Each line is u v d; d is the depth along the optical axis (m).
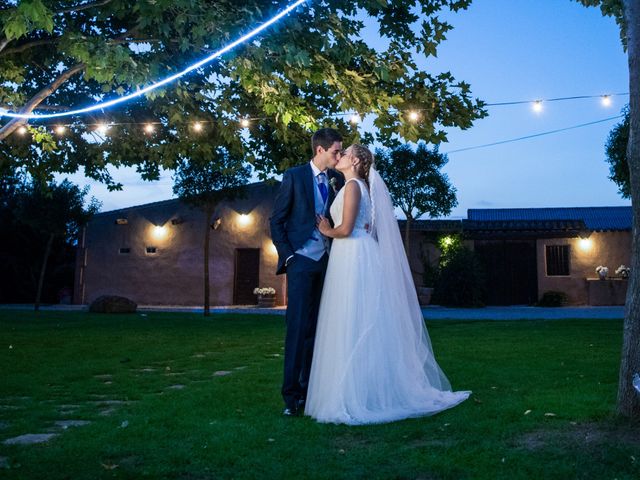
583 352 6.39
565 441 2.71
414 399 3.62
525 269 21.52
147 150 9.47
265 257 22.22
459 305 20.06
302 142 8.71
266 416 3.54
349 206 3.76
